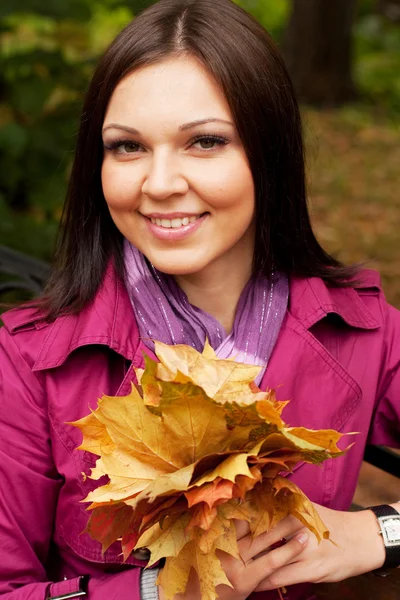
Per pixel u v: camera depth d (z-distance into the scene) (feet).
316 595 4.43
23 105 10.71
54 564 4.72
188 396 3.25
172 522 3.48
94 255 4.61
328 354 4.57
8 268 6.79
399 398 4.90
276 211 4.66
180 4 4.16
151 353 4.42
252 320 4.58
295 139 4.61
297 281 4.80
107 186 4.21
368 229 17.43
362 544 4.30
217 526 3.39
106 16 26.37
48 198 10.77
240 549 3.86
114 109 4.10
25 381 4.43
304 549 4.12
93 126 4.35
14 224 10.26
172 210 4.08
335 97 28.48
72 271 4.61
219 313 4.69
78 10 12.03
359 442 4.72
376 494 8.02
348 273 5.05
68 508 4.38
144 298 4.51
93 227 4.63
